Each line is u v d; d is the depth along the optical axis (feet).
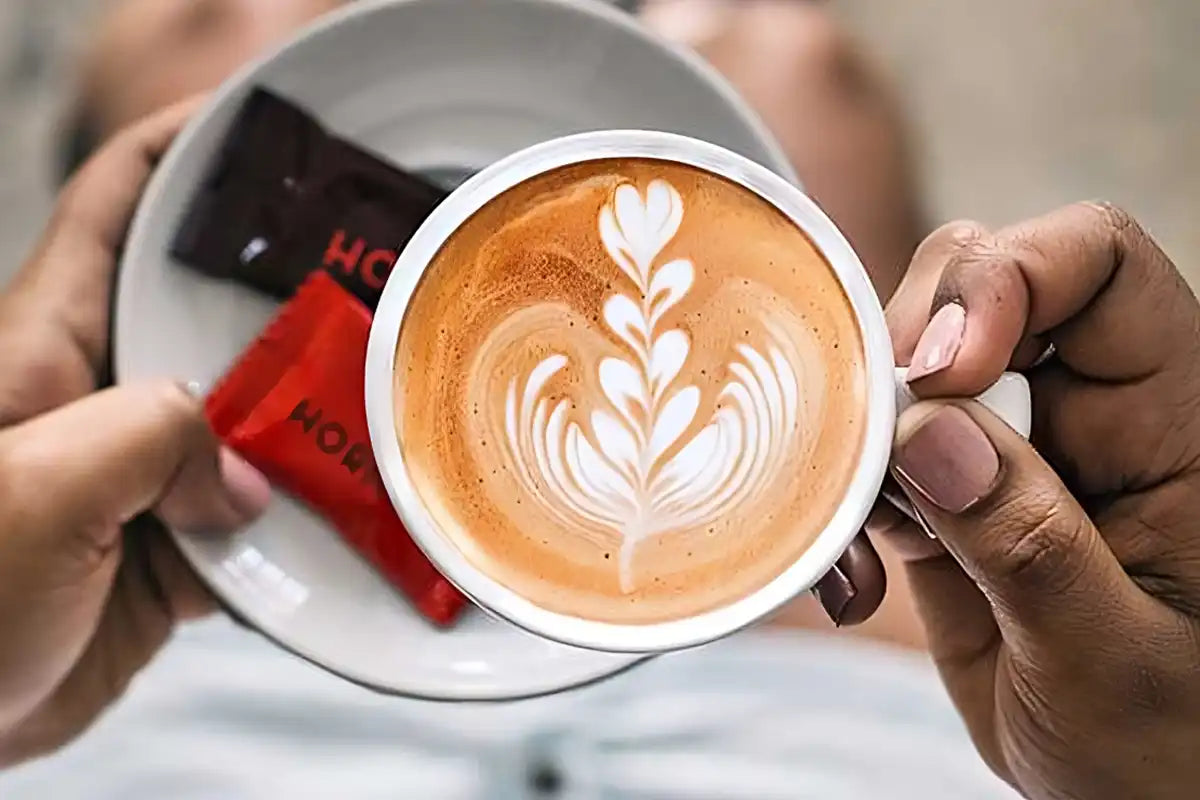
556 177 1.31
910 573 1.48
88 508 1.38
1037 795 1.42
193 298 1.54
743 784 1.80
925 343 1.28
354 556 1.53
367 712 1.80
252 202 1.54
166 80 1.85
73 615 1.43
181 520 1.50
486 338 1.30
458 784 1.78
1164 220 1.98
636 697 1.82
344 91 1.55
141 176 1.56
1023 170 1.97
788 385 1.29
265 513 1.53
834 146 1.88
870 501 1.27
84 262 1.54
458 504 1.28
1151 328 1.33
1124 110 1.98
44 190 1.91
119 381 1.51
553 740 1.80
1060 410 1.37
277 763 1.78
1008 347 1.27
